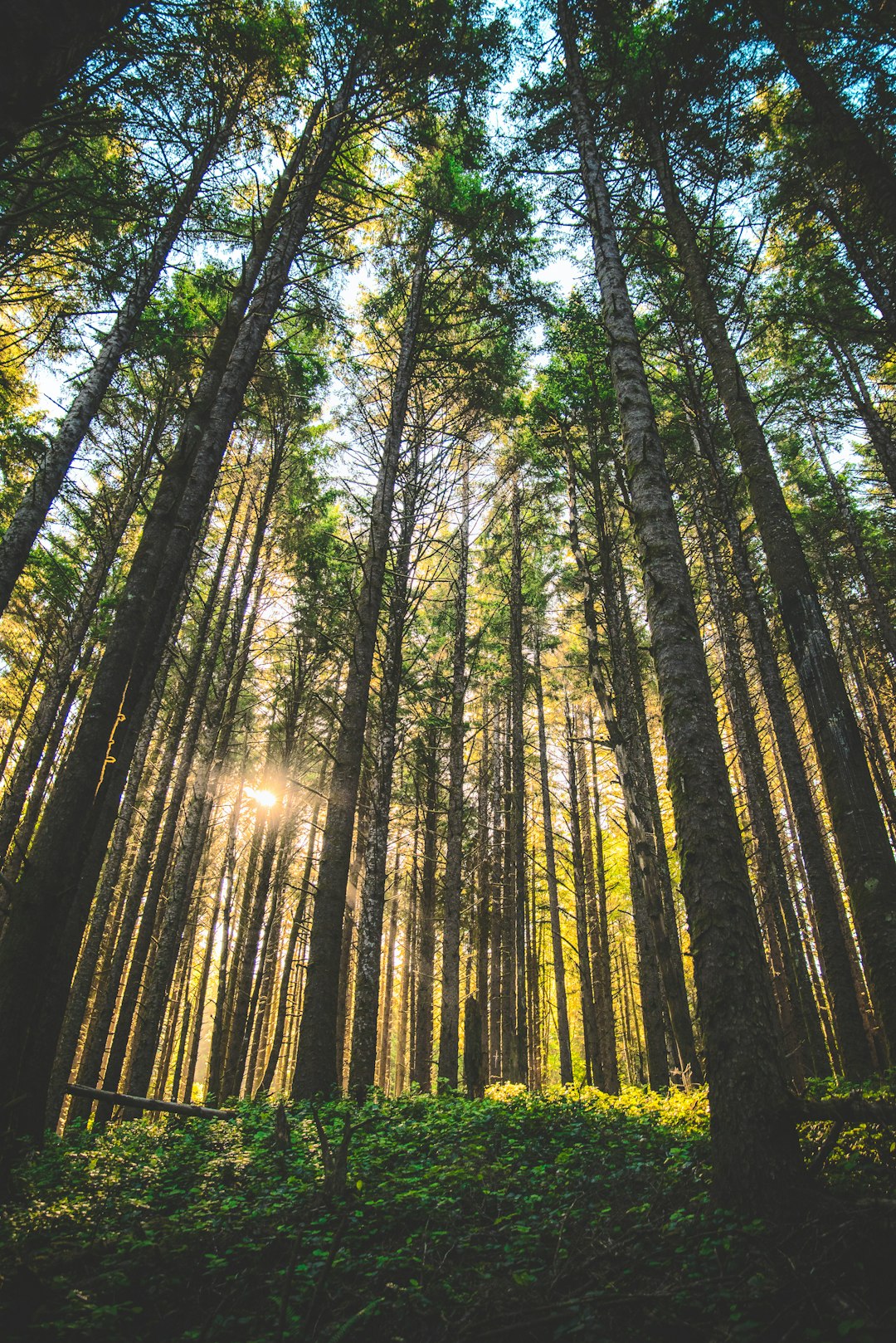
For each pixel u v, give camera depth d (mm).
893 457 12406
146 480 14727
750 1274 2922
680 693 4859
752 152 10281
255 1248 3756
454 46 8633
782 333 12242
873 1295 2674
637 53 8852
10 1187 4387
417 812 20641
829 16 7984
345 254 11062
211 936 24391
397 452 12758
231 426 7562
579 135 8031
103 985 18578
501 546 19625
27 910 4641
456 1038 13914
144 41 4777
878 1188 3404
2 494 13617
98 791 5320
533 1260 3568
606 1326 2865
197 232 8875
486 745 23219
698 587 16594
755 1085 3617
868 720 18188
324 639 15383
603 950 20672
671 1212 3812
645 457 5766
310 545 16484
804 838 9367
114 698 5656
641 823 10305
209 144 6465
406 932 29500
